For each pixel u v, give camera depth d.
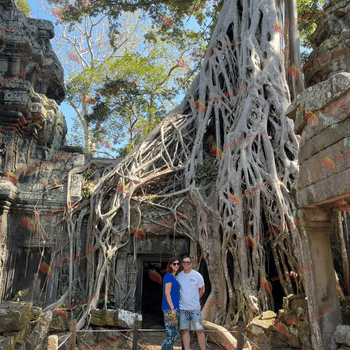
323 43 12.84
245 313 8.15
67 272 10.20
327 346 4.87
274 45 11.95
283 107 10.52
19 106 11.34
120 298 9.64
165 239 10.36
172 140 12.22
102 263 9.73
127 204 10.38
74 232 10.49
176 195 10.62
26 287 10.25
